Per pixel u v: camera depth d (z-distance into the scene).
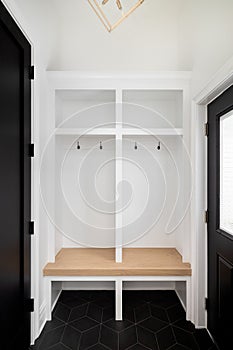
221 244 2.05
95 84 2.62
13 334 1.79
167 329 2.33
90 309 2.67
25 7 1.94
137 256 2.81
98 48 2.63
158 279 2.49
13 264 1.79
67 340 2.18
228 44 1.72
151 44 2.61
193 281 2.44
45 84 2.53
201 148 2.41
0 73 1.57
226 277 1.95
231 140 1.92
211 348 2.09
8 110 1.70
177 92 2.82
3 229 1.63
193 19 2.39
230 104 1.88
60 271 2.46
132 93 2.86
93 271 2.46
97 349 2.07
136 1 2.42
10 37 1.72
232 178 1.93
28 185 2.10
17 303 1.87
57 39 2.60
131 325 2.39
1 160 1.59
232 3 1.65
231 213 1.95
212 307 2.23
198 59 2.34
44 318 2.43
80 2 2.42
